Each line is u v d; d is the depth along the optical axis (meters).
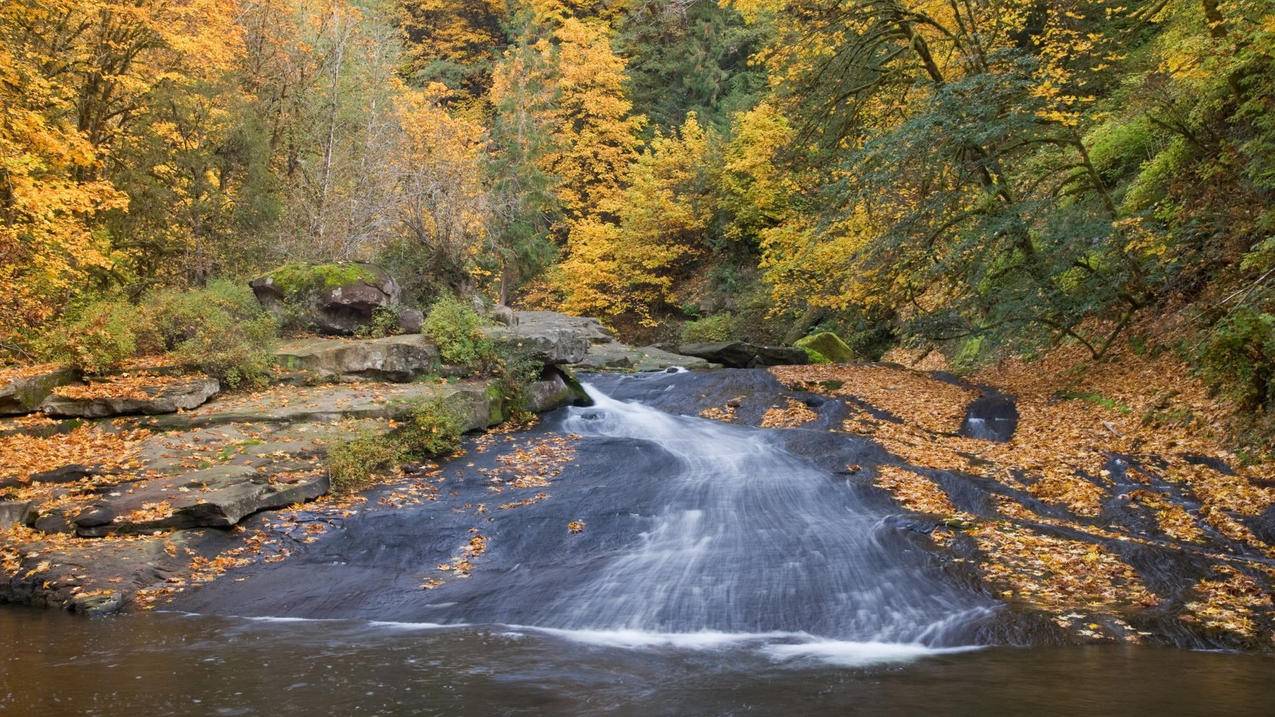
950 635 6.64
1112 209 15.49
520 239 31.67
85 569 8.04
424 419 11.52
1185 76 13.00
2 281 13.85
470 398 12.73
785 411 14.90
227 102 17.89
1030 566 7.79
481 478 10.78
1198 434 11.66
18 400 11.05
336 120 21.22
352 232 18.81
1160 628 6.61
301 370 12.84
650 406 15.82
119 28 16.91
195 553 8.58
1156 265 14.49
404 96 24.91
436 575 8.30
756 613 7.18
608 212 35.50
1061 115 13.94
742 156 30.41
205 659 6.09
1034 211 14.79
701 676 5.74
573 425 13.64
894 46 18.53
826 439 12.23
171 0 17.02
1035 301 15.00
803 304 28.42
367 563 8.57
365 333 14.43
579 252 31.84
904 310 25.33
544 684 5.56
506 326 16.03
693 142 31.78
